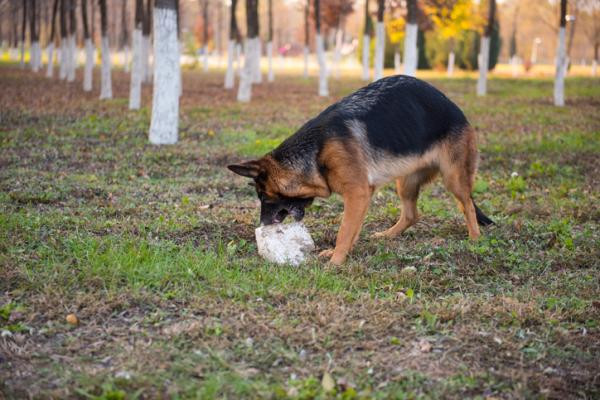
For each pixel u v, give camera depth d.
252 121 15.83
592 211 7.79
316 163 5.72
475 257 6.01
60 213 7.03
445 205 8.17
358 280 5.32
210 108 18.67
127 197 7.97
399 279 5.39
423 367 3.96
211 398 3.52
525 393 3.68
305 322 4.46
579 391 3.75
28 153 10.62
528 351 4.19
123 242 5.93
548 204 8.25
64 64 31.17
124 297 4.73
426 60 49.38
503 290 5.34
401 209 7.29
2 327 4.27
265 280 5.20
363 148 5.70
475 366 3.98
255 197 8.37
